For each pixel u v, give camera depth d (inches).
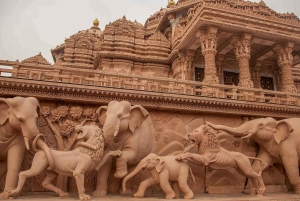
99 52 744.3
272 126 316.8
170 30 868.6
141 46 801.6
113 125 247.1
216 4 654.5
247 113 346.0
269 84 789.2
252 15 681.6
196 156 263.9
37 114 242.8
